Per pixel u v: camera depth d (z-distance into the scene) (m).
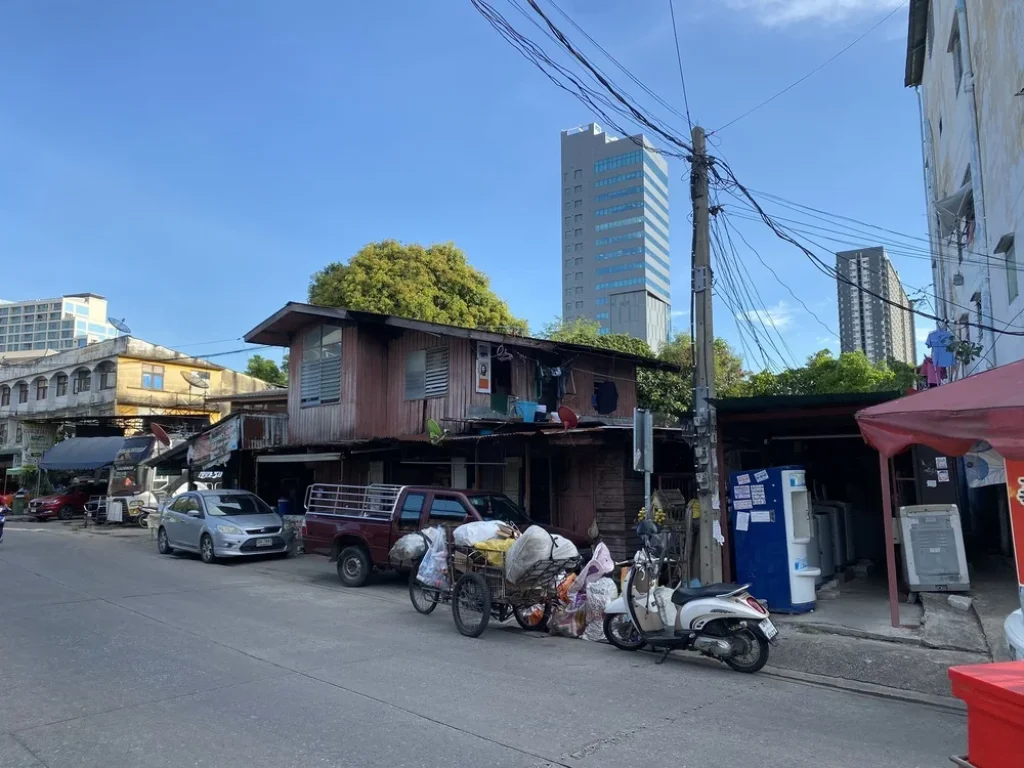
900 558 11.27
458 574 9.43
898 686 6.81
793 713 5.85
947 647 7.47
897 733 5.35
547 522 14.90
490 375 16.88
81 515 32.69
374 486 12.97
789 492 9.53
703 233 10.41
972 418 5.84
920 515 10.17
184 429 33.16
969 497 17.19
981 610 8.79
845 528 12.80
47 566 14.77
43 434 39.12
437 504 12.02
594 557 9.37
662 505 13.26
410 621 9.62
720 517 10.12
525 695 6.19
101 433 36.84
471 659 7.56
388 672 6.88
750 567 9.75
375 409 18.69
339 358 19.20
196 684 6.38
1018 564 5.58
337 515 13.29
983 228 14.02
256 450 20.27
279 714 5.55
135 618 9.41
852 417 10.46
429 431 15.22
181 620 9.33
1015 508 5.64
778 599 9.42
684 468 15.23
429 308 27.00
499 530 9.47
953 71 16.89
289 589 12.38
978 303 15.30
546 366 17.72
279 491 22.17
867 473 14.99
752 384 27.25
